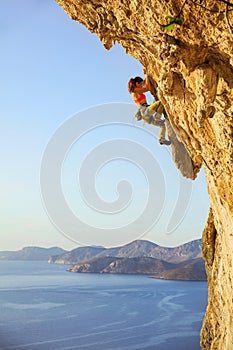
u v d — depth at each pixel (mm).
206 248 11016
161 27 5055
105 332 114125
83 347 97500
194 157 7379
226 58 4883
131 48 6492
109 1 5590
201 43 4840
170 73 5523
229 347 8805
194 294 181500
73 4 6297
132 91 7320
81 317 139125
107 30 6141
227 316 9086
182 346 95250
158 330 113062
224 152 6176
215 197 8008
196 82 5211
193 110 6117
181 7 4621
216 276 10406
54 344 101312
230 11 4398
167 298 171250
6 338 107750
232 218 7160
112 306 157000
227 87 5008
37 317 140750
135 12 5301
